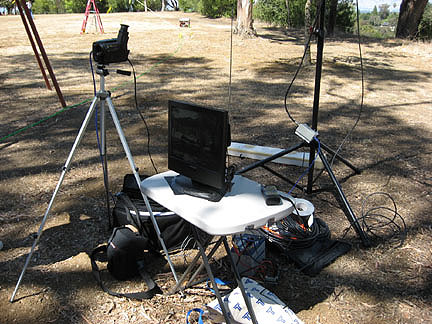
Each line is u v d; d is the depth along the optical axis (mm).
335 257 2543
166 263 2488
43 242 2627
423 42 14672
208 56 10164
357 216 3062
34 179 3512
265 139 4680
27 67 8523
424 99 6895
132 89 6762
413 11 15172
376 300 2217
